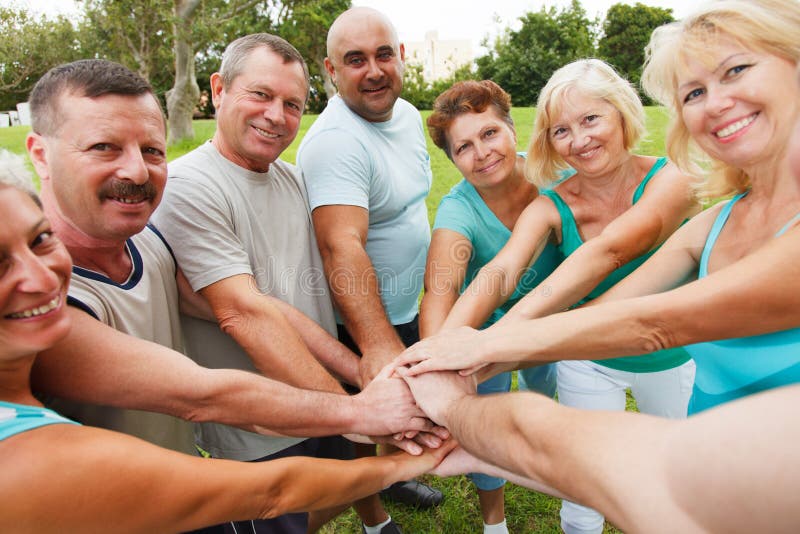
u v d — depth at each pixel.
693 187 1.69
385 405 1.65
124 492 0.98
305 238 2.11
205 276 1.72
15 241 0.99
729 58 1.29
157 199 1.48
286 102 1.86
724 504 0.60
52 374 1.28
